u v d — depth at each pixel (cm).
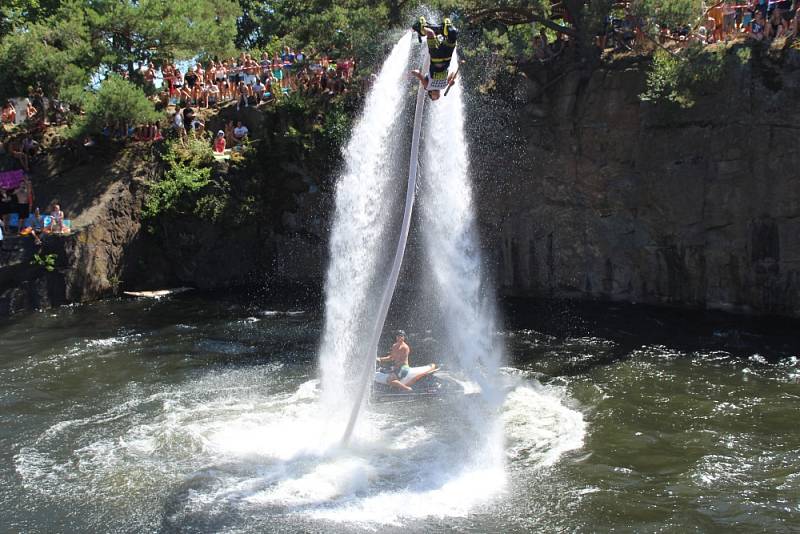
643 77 2484
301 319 2464
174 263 2995
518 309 2555
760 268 2336
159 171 3027
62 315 2512
